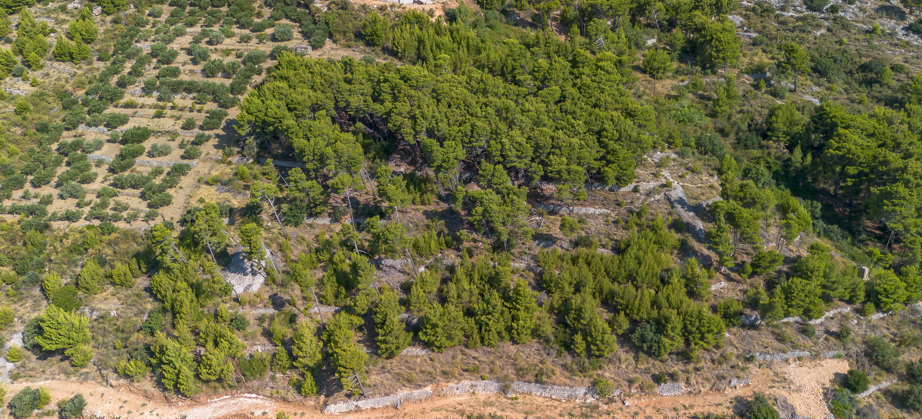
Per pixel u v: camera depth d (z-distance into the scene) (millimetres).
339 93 107812
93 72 135500
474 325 86125
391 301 83875
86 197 108000
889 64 151250
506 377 84938
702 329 84875
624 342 87625
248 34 146250
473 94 110188
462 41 132125
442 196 103375
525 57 122750
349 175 98125
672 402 83938
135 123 122688
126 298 92812
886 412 84438
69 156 114250
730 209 94875
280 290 92000
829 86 142875
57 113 124750
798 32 161500
